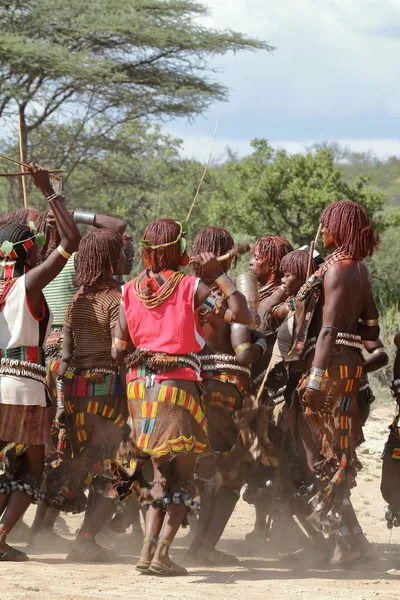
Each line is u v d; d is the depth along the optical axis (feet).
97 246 30.99
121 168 239.50
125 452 27.78
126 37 198.59
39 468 29.96
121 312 28.55
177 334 27.43
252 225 196.85
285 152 196.65
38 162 219.41
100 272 31.01
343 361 29.55
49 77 197.57
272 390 33.04
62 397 31.60
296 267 33.27
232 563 30.94
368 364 33.01
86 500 32.19
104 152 227.61
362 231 29.68
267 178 193.36
